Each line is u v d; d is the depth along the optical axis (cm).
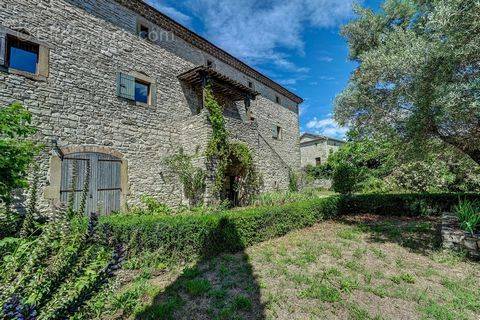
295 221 693
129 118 889
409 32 584
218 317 281
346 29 1118
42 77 690
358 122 681
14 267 217
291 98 1945
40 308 169
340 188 1184
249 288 346
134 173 878
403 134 570
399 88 536
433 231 662
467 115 448
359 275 397
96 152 784
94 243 246
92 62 805
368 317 282
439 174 1066
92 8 821
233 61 1386
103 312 267
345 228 720
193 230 460
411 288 353
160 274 398
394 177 1187
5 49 635
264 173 1276
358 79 630
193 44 1173
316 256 480
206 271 408
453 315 287
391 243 566
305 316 287
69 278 200
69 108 737
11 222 450
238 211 581
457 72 464
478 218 524
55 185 683
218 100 1284
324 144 3102
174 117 1043
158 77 1003
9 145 342
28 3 683
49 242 251
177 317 282
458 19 422
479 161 596
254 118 1543
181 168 959
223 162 988
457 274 401
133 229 439
